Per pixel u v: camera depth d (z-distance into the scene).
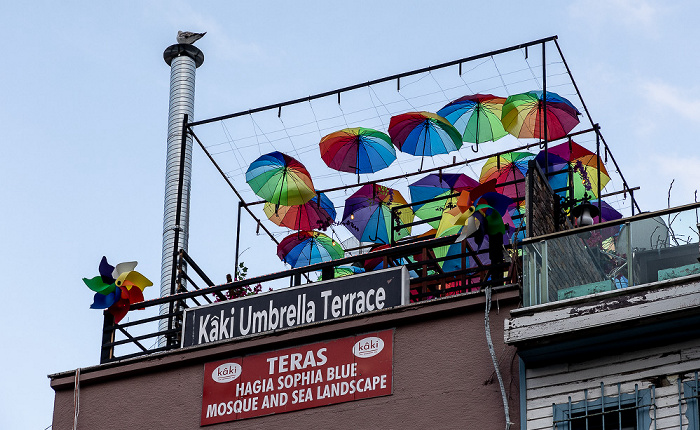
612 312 15.98
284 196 22.95
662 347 15.90
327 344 18.08
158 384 18.91
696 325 15.67
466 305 17.50
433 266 21.11
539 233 18.80
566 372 16.34
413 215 24.95
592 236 17.19
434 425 16.92
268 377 18.22
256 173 23.12
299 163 23.09
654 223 16.83
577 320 16.14
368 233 24.50
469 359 17.19
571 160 23.22
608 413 15.80
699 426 15.20
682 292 15.72
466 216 18.27
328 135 23.89
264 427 17.91
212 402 18.38
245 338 18.56
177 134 31.11
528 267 17.25
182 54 32.97
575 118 22.80
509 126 23.02
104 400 19.12
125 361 19.17
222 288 19.72
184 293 19.89
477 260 20.62
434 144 23.33
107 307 19.91
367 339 17.88
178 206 22.09
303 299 18.64
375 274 18.36
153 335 19.56
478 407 16.81
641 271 16.62
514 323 16.52
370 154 23.75
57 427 19.14
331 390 17.75
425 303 17.72
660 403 15.56
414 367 17.44
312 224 24.72
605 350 16.20
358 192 24.97
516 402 16.56
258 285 20.61
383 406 17.34
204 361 18.78
